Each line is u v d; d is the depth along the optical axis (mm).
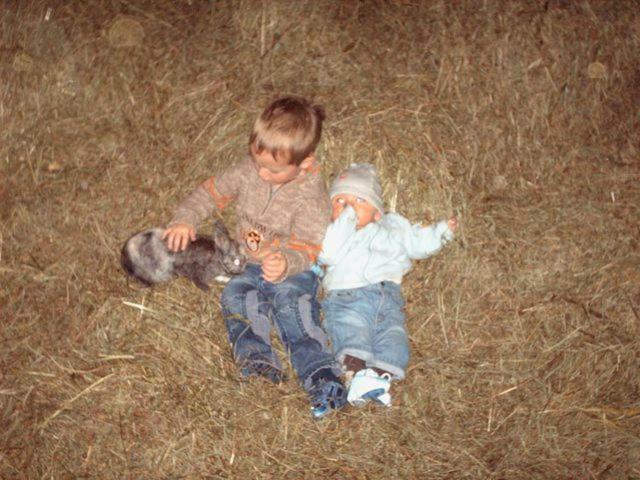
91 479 1663
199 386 1840
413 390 1890
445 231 2023
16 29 2258
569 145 2262
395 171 2199
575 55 2342
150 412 1772
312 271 1961
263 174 1793
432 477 1722
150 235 1910
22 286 1945
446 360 1945
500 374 1911
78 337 1890
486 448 1783
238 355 1835
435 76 2297
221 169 2191
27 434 1715
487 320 2018
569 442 1788
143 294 1993
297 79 2266
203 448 1734
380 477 1720
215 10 2352
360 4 2381
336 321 1882
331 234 1906
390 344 1832
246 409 1813
